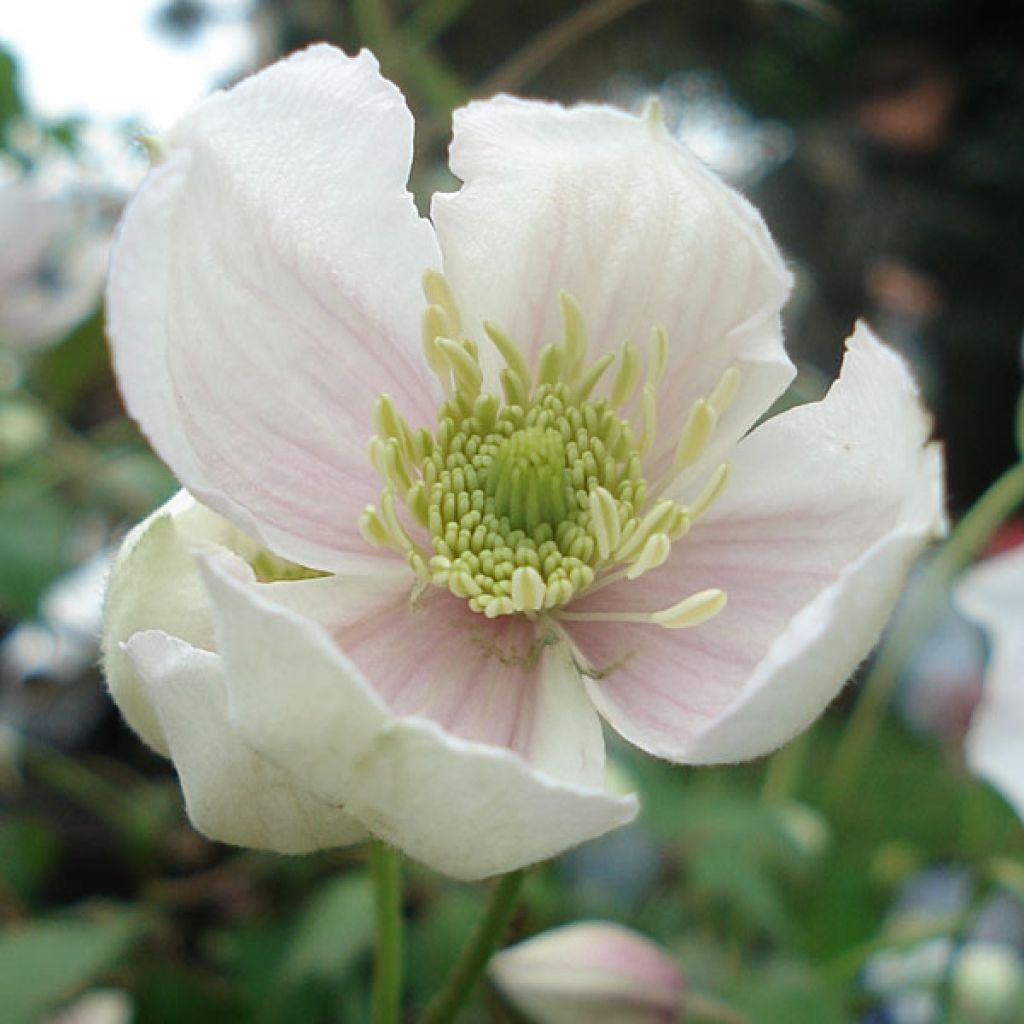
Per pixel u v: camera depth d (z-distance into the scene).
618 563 0.10
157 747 0.09
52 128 0.20
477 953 0.10
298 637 0.07
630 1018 0.11
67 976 0.13
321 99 0.09
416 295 0.09
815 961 0.16
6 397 0.19
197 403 0.09
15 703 0.21
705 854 0.15
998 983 0.16
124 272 0.07
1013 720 0.12
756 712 0.07
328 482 0.09
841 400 0.09
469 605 0.09
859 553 0.09
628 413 0.10
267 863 0.16
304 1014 0.14
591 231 0.09
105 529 0.20
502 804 0.07
